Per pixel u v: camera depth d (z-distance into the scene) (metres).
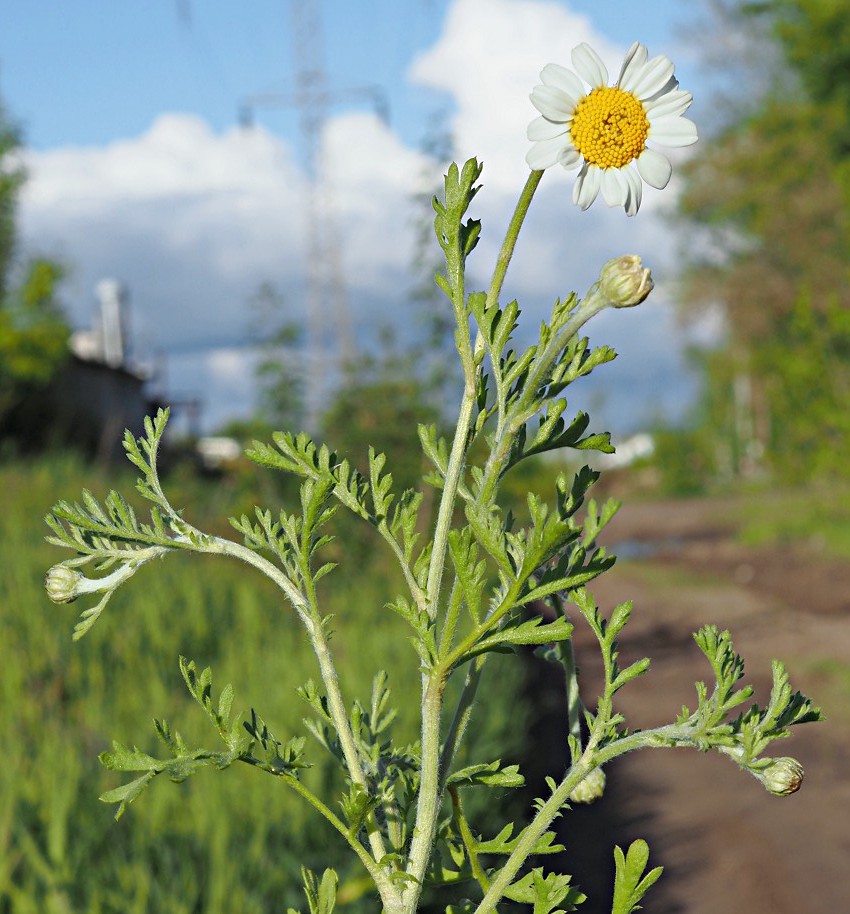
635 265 0.91
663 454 38.28
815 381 17.94
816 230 24.81
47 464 12.66
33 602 6.89
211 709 0.97
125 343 29.83
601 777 1.01
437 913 4.00
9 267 19.42
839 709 8.42
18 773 4.16
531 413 0.92
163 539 1.02
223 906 3.51
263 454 0.99
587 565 0.89
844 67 24.33
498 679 6.97
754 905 5.02
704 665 10.09
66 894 3.37
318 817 4.24
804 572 16.09
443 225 0.92
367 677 6.03
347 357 11.75
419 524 5.86
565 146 0.92
